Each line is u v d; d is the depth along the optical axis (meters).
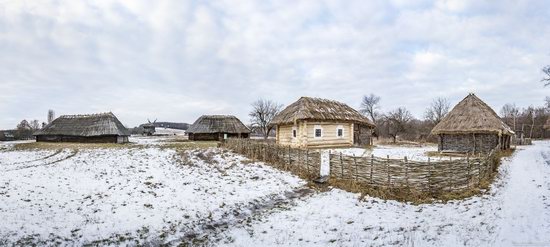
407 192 15.57
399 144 52.19
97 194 15.58
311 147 34.09
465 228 10.27
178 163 25.75
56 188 16.23
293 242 10.19
